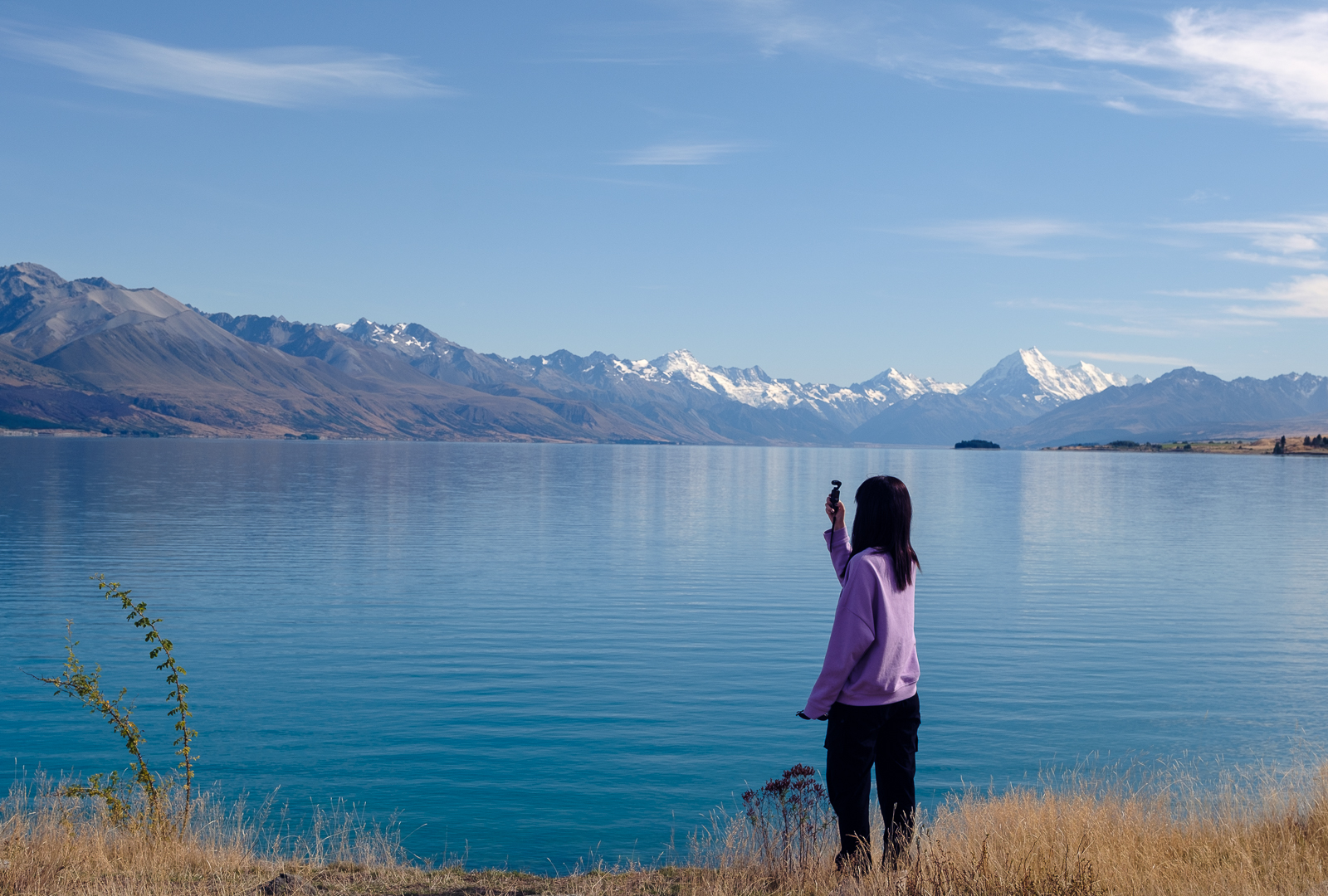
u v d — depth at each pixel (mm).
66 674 10500
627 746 16406
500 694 19688
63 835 9109
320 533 51250
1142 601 31969
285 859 9664
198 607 29094
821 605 30469
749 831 9164
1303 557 45000
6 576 34500
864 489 6770
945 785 14500
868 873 6664
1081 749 16375
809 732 17281
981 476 154750
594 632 26016
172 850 9047
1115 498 95062
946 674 21734
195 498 75625
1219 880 7223
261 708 18531
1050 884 6895
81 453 195250
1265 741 16828
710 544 48469
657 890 7949
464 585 34000
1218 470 190750
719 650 23922
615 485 112938
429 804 13742
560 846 12227
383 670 21547
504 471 149750
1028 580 36812
